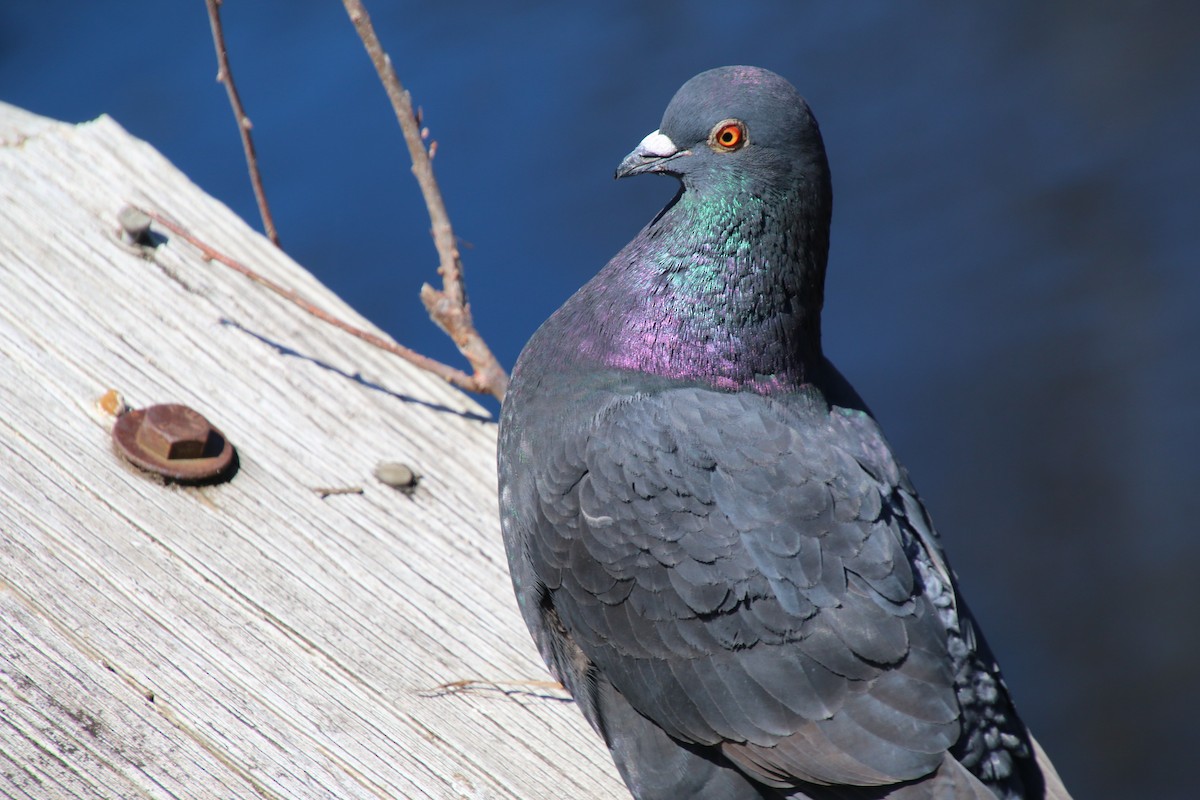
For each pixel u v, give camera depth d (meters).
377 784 7.85
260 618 8.45
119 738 7.44
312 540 9.11
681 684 8.41
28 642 7.67
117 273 10.29
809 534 8.29
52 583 8.06
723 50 25.06
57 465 8.77
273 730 7.87
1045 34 26.50
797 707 8.15
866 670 8.09
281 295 10.71
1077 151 25.11
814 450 8.58
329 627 8.61
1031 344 23.08
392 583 9.10
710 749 8.55
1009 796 8.29
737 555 8.30
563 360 9.25
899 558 8.30
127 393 9.50
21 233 10.21
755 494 8.39
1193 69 25.88
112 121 11.51
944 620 8.43
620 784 8.69
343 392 10.31
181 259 10.62
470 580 9.40
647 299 9.09
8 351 9.38
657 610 8.45
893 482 8.94
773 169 8.90
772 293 8.98
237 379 10.00
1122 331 23.36
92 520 8.54
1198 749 20.00
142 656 7.91
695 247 8.99
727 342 8.98
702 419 8.62
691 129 9.02
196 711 7.76
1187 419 22.23
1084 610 21.27
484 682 8.76
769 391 9.02
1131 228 24.27
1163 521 21.86
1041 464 22.36
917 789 7.86
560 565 8.77
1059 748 20.27
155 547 8.58
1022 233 24.20
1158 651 20.98
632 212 22.08
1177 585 21.28
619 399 8.89
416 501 9.76
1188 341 23.08
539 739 8.62
